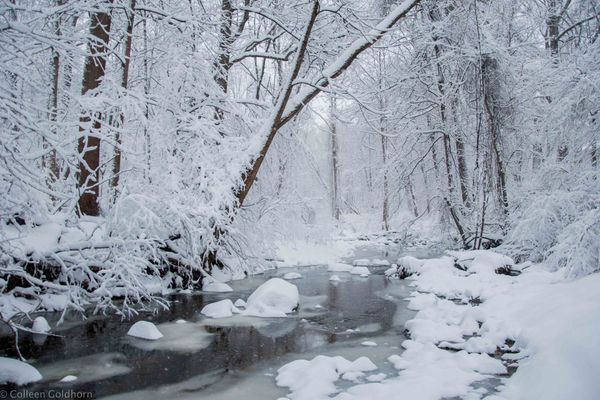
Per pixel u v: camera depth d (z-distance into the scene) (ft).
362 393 15.72
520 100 48.49
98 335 24.12
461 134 51.34
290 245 60.18
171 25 40.50
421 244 71.15
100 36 36.24
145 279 35.55
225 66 45.55
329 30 45.68
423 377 16.97
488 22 49.57
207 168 35.81
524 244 42.29
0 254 22.48
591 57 38.60
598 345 14.23
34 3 25.75
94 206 37.01
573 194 37.29
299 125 50.93
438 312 27.43
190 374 18.49
